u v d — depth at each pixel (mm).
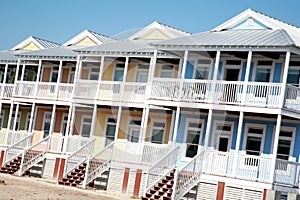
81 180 26734
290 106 23922
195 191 24062
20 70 38906
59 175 28109
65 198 20578
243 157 23672
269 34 26000
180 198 23281
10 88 35594
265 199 22609
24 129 36875
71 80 34906
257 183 22969
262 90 23938
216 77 24812
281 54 25078
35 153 30484
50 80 36062
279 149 25297
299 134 24938
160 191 23516
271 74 25828
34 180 27766
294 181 23203
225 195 23516
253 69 26281
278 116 23328
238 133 24062
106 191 26172
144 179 25484
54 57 33344
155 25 30500
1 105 35812
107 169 26797
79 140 29234
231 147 26188
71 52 34031
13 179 26797
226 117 26344
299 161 24766
